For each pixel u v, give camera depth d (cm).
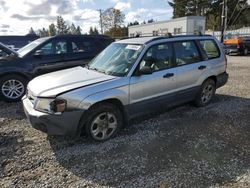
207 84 605
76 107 391
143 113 483
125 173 343
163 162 367
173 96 525
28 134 465
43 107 393
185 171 345
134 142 429
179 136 449
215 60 613
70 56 744
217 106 611
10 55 690
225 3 3020
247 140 433
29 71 680
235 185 315
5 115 567
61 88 402
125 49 504
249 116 543
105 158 381
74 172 348
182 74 531
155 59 491
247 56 1956
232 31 3469
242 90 767
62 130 392
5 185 321
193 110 583
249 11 5875
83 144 424
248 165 357
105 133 434
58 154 394
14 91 673
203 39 600
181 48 541
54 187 317
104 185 320
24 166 363
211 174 337
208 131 469
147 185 317
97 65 510
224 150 399
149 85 473
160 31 3419
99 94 409
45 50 712
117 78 438
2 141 438
